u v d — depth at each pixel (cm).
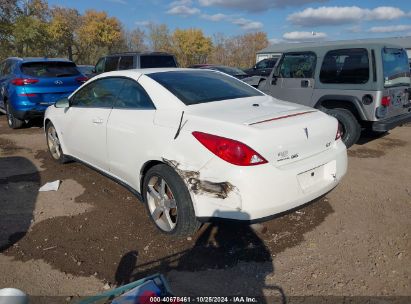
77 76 901
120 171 412
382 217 400
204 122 323
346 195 460
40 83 834
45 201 445
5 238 360
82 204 435
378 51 597
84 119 464
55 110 553
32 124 955
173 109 353
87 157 481
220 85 416
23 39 2919
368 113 616
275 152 305
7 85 871
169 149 334
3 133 849
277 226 377
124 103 411
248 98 397
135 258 325
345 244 345
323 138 348
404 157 629
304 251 334
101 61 1295
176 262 318
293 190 312
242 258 324
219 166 300
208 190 307
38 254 332
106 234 365
